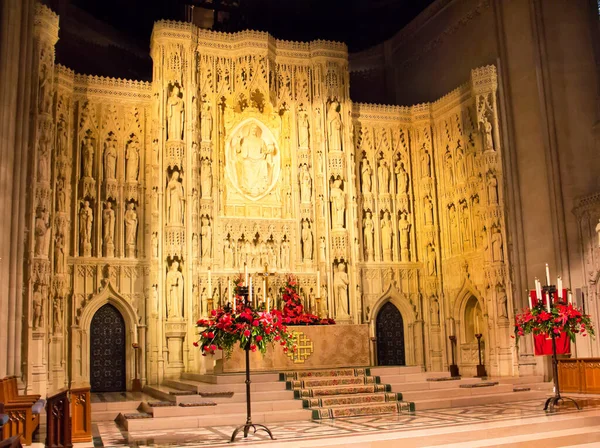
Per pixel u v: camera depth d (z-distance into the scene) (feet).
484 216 89.66
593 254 79.15
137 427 54.80
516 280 87.35
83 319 86.33
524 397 68.23
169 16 108.47
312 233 95.30
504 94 91.45
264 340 49.21
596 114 85.46
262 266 92.89
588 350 78.28
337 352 73.41
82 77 90.63
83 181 89.40
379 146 102.94
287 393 63.10
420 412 60.13
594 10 88.63
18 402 49.21
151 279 86.94
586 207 80.43
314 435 47.26
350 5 116.67
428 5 110.32
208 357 85.25
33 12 74.23
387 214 101.24
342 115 98.53
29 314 70.54
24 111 71.72
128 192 91.66
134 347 84.12
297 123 97.96
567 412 55.36
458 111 98.02
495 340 87.15
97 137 91.45
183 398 60.54
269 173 97.45
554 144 85.05
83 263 87.40
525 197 87.86
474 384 69.82
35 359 71.20
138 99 93.71
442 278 99.45
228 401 61.05
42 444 47.93
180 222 88.02
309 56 99.76
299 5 115.85
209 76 95.25
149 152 93.09
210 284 79.87
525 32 89.45
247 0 112.88
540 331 59.31
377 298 98.07
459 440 45.88
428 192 101.40
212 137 94.43
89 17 102.12
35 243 72.84
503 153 90.27
